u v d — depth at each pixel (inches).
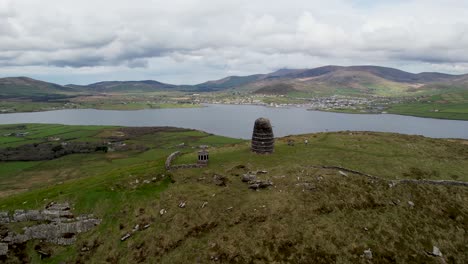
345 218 2338.8
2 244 2310.5
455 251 2223.2
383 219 2381.9
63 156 7042.3
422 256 2143.2
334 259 2042.3
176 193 2608.3
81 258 2225.6
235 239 2148.1
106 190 2664.9
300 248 2085.4
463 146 3801.7
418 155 3440.0
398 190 2699.3
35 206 2527.1
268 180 2677.2
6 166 6200.8
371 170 2992.1
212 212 2377.0
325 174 2790.4
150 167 3248.0
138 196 2608.3
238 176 2805.1
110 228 2378.2
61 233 2377.0
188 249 2132.1
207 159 3058.6
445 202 2640.3
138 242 2244.1
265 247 2089.1
